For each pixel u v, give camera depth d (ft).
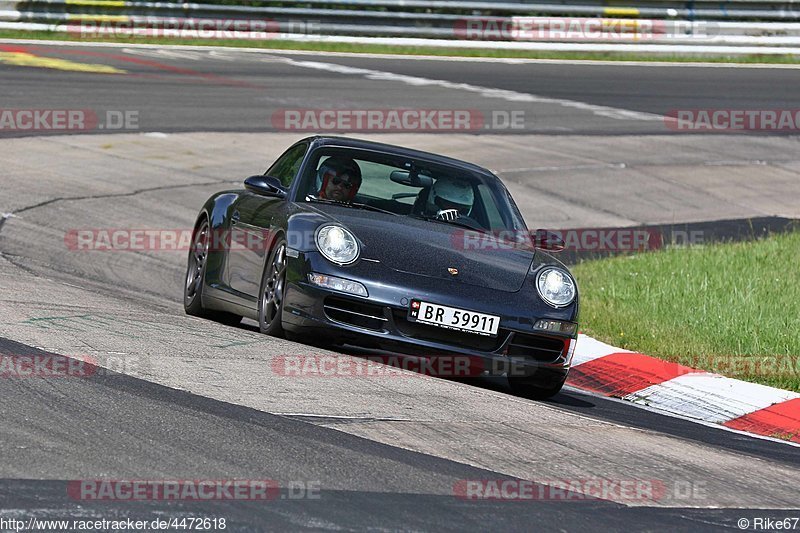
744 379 94.02
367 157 93.40
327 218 83.30
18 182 159.94
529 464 58.75
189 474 50.67
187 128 209.97
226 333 84.12
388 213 88.12
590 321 110.63
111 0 302.25
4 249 121.49
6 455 50.85
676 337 104.27
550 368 80.64
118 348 73.67
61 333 76.54
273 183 89.86
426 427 63.46
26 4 296.10
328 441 58.13
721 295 120.47
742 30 339.16
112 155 185.57
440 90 266.36
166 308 101.81
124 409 59.77
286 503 48.06
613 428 71.36
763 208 196.75
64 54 270.87
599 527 49.67
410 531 46.21
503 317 78.84
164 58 279.08
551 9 330.95
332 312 78.79
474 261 82.48
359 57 304.30
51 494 46.68
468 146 218.18
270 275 84.79
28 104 212.64
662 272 133.90
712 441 73.10
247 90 247.50
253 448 55.52
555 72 302.45
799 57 342.23
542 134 233.96
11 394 60.44
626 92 282.97
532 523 49.03
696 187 206.39
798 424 81.76
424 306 77.92
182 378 67.51
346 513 47.60
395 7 322.55
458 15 326.03
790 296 120.88
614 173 209.97
